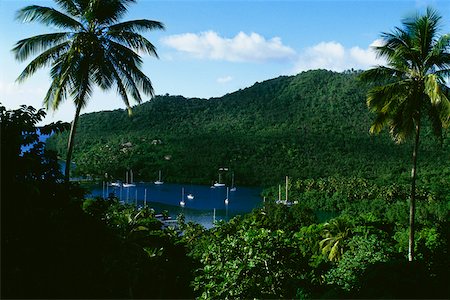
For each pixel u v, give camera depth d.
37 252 8.27
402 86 19.64
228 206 109.56
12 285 7.86
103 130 183.00
